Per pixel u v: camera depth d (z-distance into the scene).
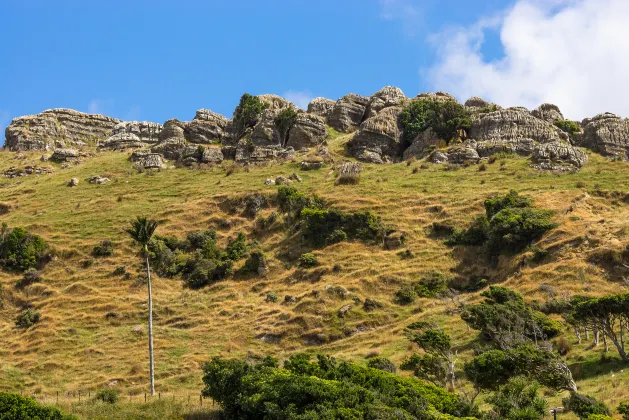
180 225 96.38
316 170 112.50
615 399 43.31
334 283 78.69
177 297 81.00
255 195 100.12
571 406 40.41
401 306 74.75
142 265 86.81
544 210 84.62
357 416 37.50
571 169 102.06
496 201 87.94
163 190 109.31
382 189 100.56
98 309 77.88
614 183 94.38
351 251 85.69
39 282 83.69
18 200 109.69
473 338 62.91
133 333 72.88
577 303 58.69
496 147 111.50
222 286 82.81
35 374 65.62
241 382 44.31
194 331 73.38
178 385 59.91
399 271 80.25
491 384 47.12
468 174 104.75
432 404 41.44
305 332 70.75
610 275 70.56
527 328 58.78
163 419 44.88
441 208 93.06
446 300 74.00
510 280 74.25
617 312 52.94
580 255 73.69
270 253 88.88
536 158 105.38
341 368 45.38
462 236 85.56
